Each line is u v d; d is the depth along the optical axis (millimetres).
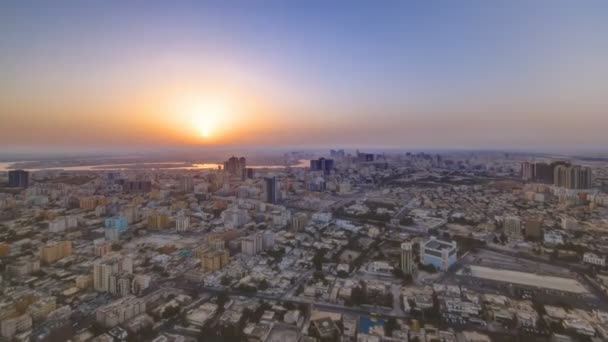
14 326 106688
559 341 101000
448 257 157000
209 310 121812
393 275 151000
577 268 156750
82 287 139250
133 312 117312
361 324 111938
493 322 112125
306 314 120062
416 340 101125
